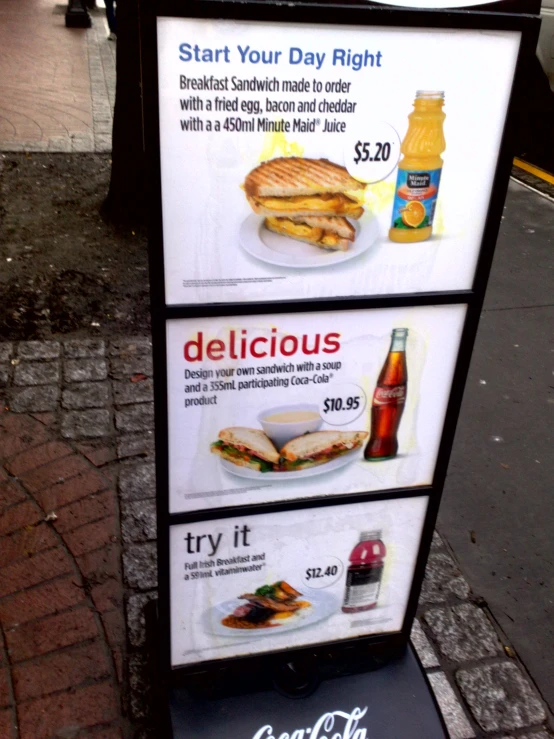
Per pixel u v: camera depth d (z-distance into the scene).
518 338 4.92
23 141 7.66
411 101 1.53
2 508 3.18
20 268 5.21
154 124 1.43
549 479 3.68
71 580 2.88
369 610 2.29
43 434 3.64
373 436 1.95
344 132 1.53
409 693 2.30
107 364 4.23
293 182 1.55
